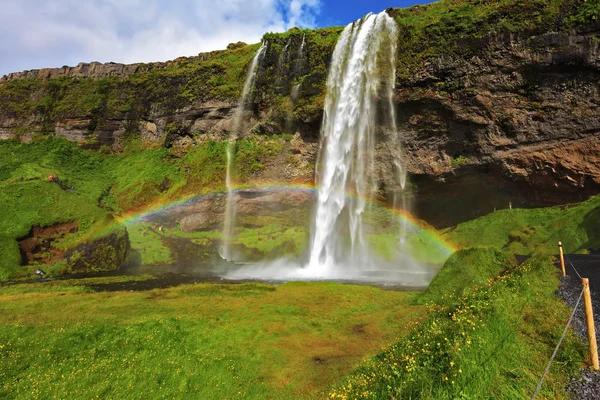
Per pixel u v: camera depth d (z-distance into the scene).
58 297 22.72
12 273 36.28
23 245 41.31
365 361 10.34
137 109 71.56
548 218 33.94
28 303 20.88
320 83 48.34
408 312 15.64
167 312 17.88
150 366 11.46
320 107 47.66
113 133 73.44
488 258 17.47
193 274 34.97
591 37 32.78
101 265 39.50
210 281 30.11
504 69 36.69
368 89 43.38
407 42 41.94
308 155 49.81
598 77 32.97
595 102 33.06
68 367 11.62
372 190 44.50
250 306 18.67
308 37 51.88
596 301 10.31
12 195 48.53
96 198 57.97
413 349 8.12
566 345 7.30
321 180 47.59
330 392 8.81
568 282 13.07
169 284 28.81
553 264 17.06
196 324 15.40
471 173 38.88
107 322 15.87
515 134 36.41
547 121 35.06
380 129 43.38
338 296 20.42
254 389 9.86
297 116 49.38
